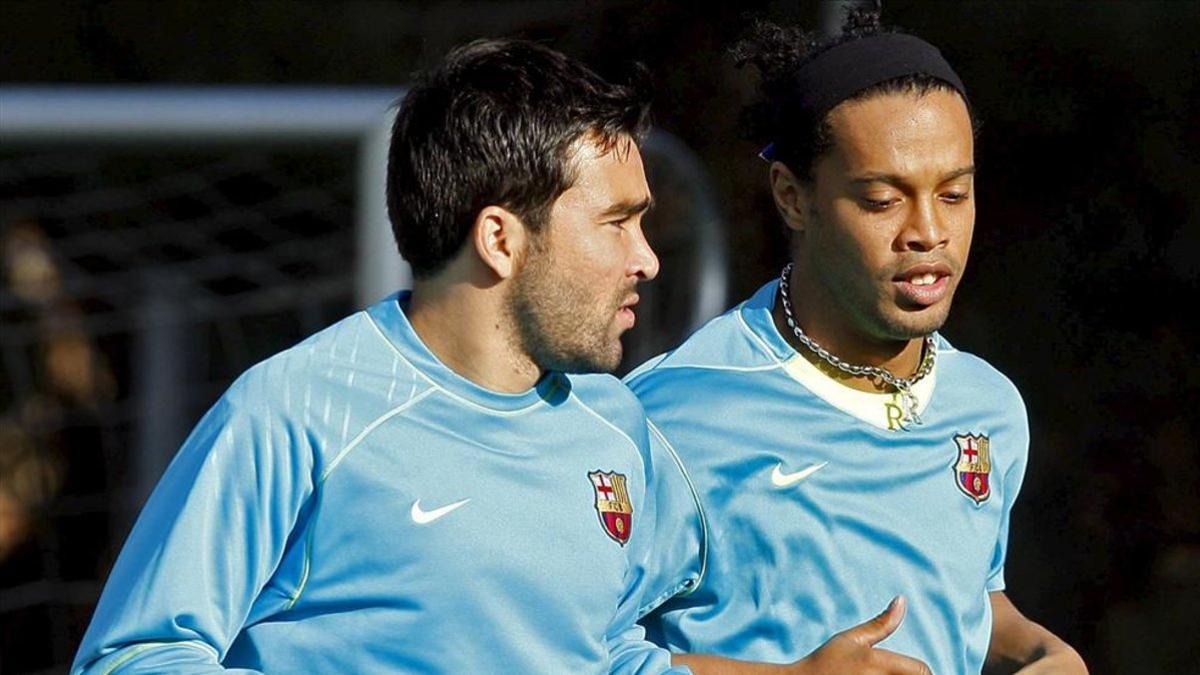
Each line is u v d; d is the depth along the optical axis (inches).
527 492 398.9
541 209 391.9
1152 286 1075.9
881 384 460.1
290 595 389.4
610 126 393.7
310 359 394.9
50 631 942.4
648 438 438.3
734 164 1016.9
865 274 437.1
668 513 448.1
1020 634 485.4
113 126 545.6
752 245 1002.7
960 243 437.1
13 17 1130.7
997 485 475.2
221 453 381.7
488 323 398.9
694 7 1058.1
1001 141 1078.4
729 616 451.8
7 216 930.7
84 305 934.4
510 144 388.8
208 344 938.7
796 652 448.5
